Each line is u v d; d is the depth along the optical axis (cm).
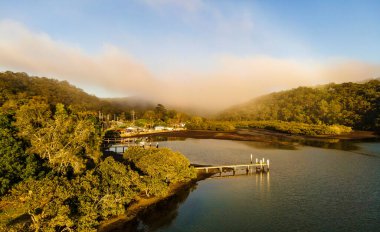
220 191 5519
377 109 16538
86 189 3703
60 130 5419
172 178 5797
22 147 4916
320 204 4791
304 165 7812
